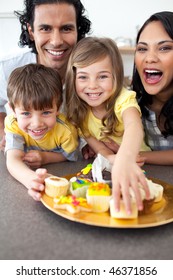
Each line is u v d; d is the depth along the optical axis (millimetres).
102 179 732
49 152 1038
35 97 879
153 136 1209
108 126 1044
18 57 1340
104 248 531
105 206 626
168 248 535
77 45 1029
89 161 1063
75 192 695
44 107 895
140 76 1106
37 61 1318
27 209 671
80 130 1102
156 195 677
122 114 957
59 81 965
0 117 1479
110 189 677
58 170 957
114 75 980
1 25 3268
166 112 1139
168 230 594
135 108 953
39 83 903
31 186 733
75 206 618
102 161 778
